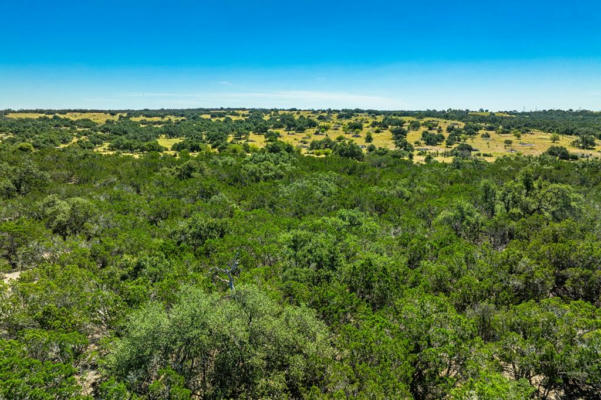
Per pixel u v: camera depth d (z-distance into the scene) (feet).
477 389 49.11
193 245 120.88
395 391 52.80
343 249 113.50
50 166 228.63
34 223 127.75
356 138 536.01
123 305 74.28
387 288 85.61
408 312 71.51
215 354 62.54
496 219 132.87
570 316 67.51
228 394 58.18
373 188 217.77
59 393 50.14
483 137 536.42
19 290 76.69
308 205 176.55
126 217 142.41
